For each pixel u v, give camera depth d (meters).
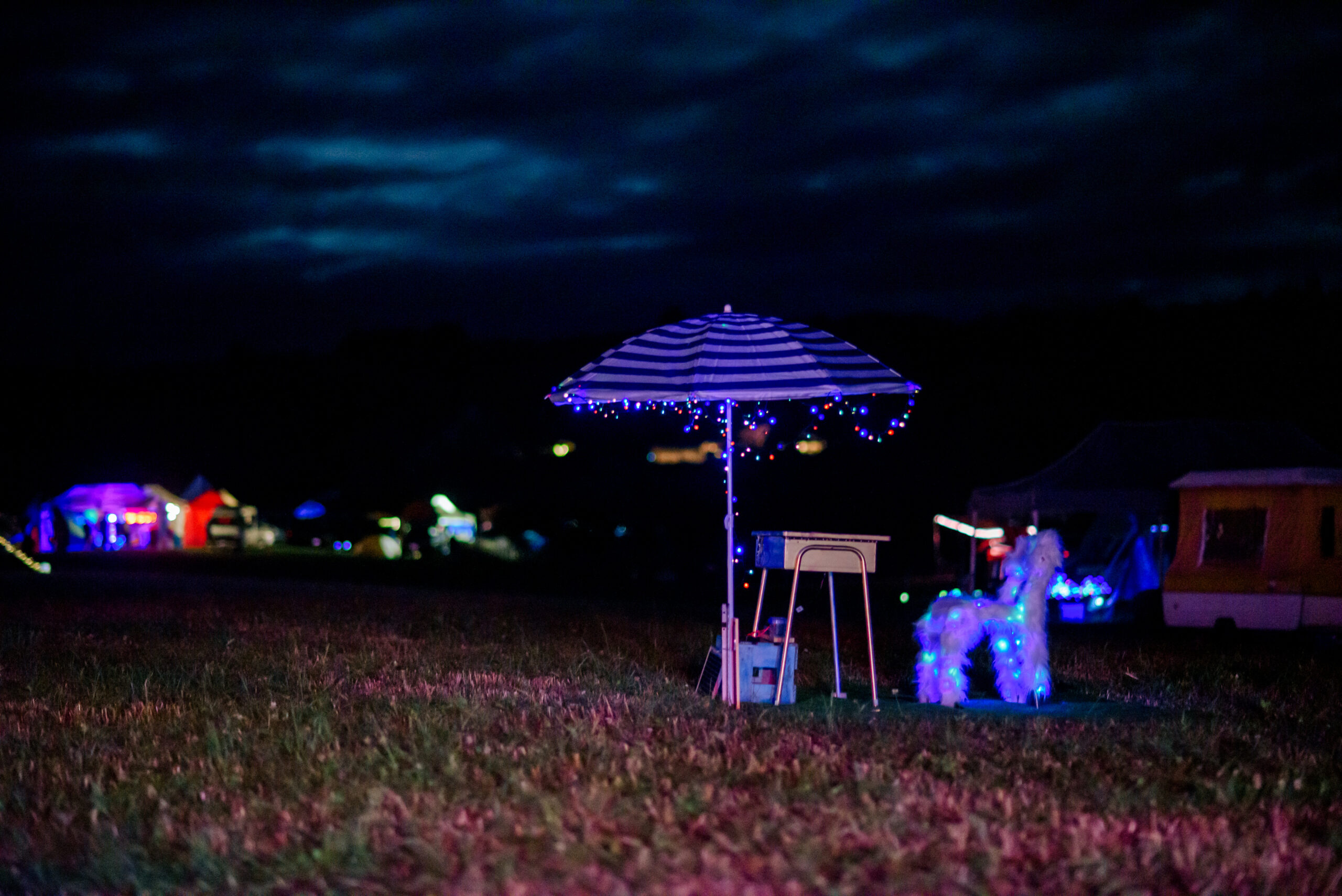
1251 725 9.06
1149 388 67.19
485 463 63.25
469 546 50.19
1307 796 6.91
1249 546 19.06
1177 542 20.16
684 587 34.12
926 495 49.44
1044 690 9.99
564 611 21.00
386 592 26.05
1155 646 15.92
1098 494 23.52
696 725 8.36
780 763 7.12
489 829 5.91
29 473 55.91
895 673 11.96
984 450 56.47
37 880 5.54
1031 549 10.05
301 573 38.22
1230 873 5.39
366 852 5.62
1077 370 73.44
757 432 15.28
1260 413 59.00
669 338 10.27
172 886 5.38
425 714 8.73
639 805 6.23
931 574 37.59
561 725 8.25
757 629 10.36
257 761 7.48
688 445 60.34
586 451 62.81
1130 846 5.76
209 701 9.52
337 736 7.98
